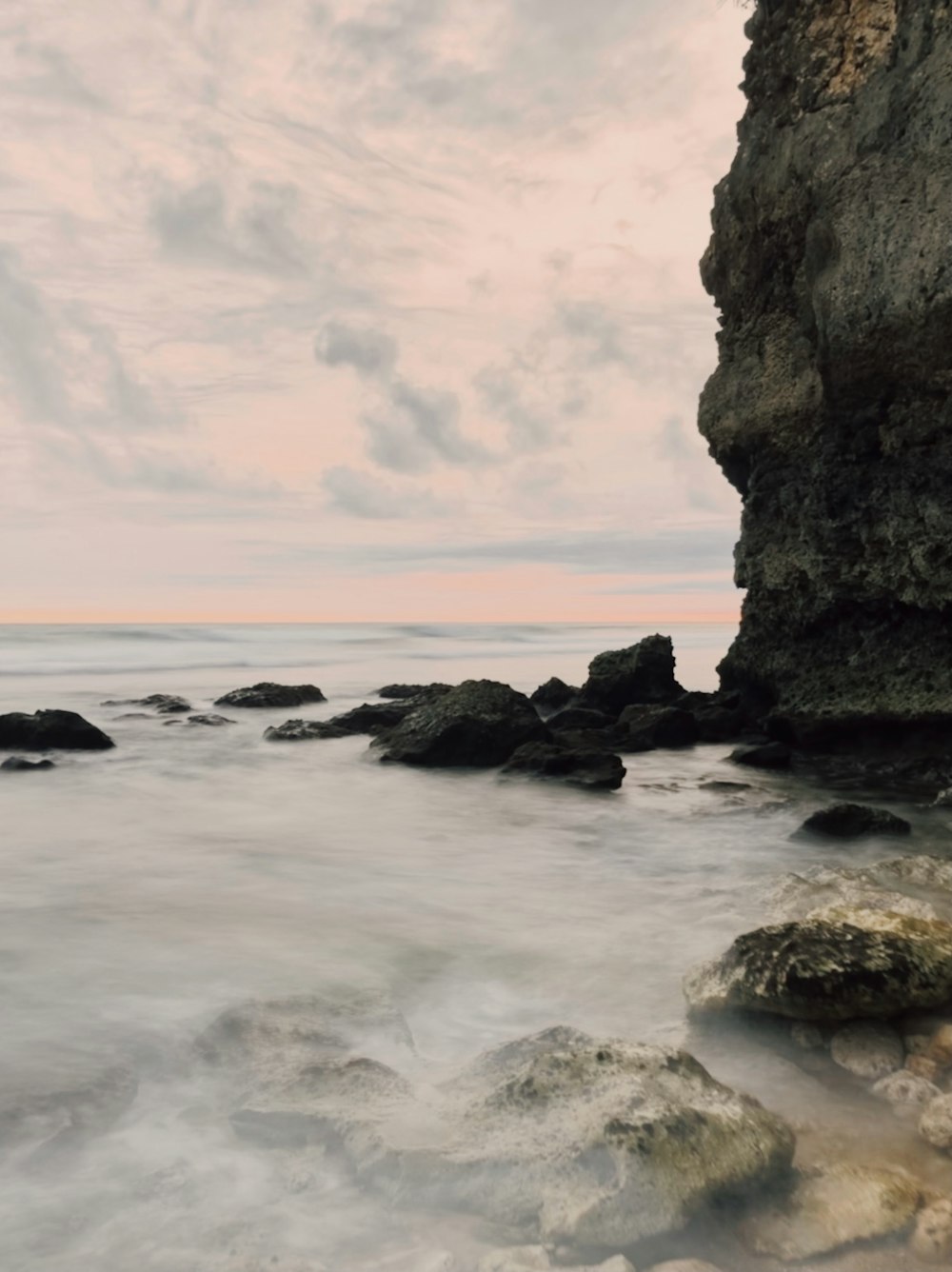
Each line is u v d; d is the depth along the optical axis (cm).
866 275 1208
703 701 1909
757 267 1550
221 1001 524
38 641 5884
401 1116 376
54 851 914
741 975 477
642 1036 477
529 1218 321
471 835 990
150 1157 364
